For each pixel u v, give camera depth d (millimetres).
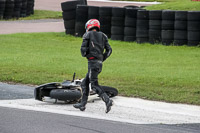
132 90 34094
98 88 25109
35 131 21172
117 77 39438
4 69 41719
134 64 48344
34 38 70312
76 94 27859
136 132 21688
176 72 42938
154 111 27406
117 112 26578
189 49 60750
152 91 33969
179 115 26500
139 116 25703
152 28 64062
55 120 23703
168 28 62938
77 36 72125
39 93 28156
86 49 25156
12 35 72562
